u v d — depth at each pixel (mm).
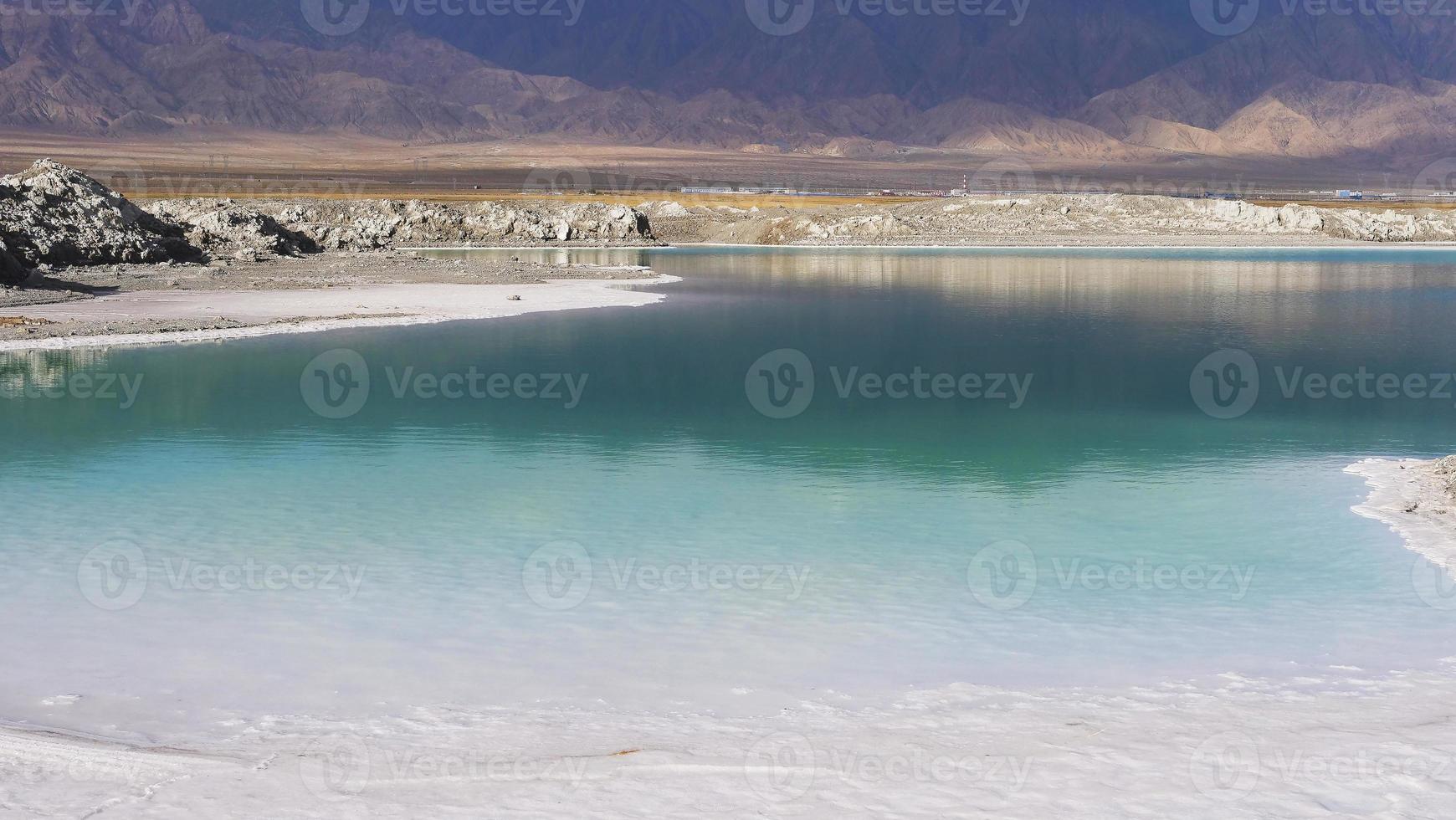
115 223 49906
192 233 58750
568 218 81312
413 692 8523
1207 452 18016
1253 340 32469
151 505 14211
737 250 74500
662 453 17703
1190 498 14914
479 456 17312
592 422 20156
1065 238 81812
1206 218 87625
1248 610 10516
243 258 55375
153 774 6852
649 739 7492
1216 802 6336
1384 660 9219
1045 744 7297
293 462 16812
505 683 8719
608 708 8172
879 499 14891
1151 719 7809
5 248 39812
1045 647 9578
